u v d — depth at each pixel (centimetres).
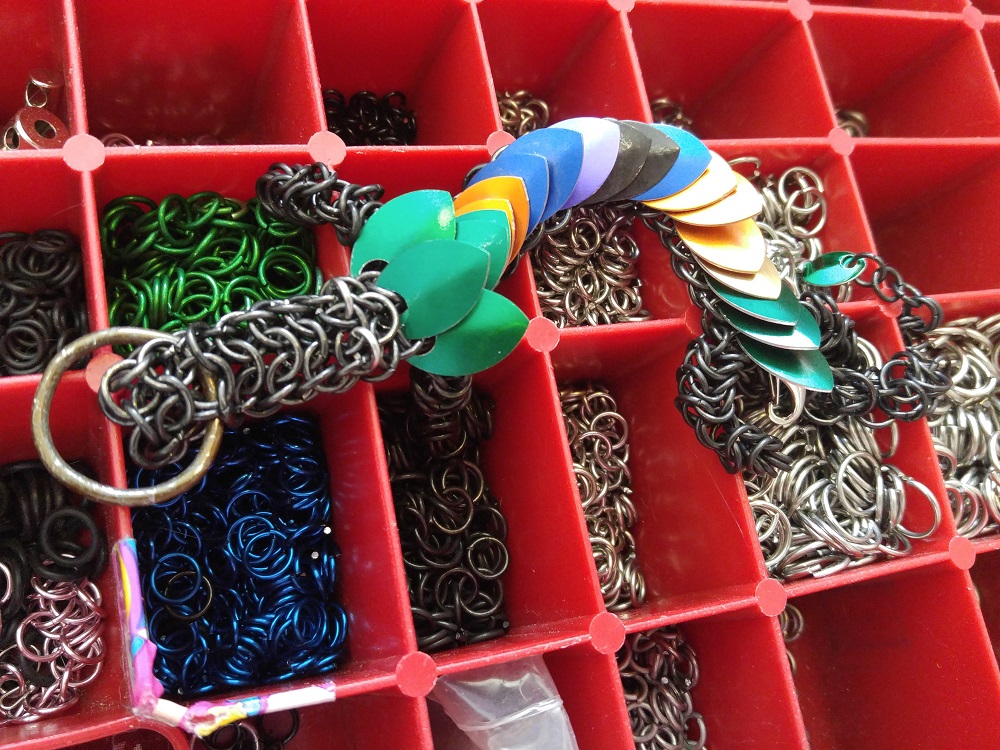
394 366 13
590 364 19
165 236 15
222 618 16
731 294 16
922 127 23
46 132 16
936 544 17
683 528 18
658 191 16
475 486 17
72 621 14
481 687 15
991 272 21
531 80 21
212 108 19
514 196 15
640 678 18
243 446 16
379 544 14
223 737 15
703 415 16
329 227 15
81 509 14
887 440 18
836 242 19
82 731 12
